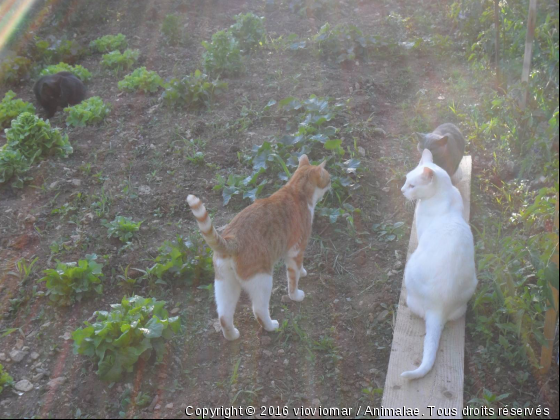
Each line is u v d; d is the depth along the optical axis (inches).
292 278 100.7
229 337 95.9
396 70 165.3
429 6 207.2
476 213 118.6
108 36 187.5
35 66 175.8
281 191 99.3
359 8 209.0
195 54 181.3
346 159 129.9
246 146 136.6
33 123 134.6
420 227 100.5
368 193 122.9
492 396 87.1
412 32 189.0
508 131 135.8
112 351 91.7
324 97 147.2
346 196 121.6
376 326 99.2
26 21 197.9
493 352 93.7
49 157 135.2
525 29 142.6
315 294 105.0
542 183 120.3
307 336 98.1
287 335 97.7
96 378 92.0
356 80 158.2
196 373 93.3
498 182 126.6
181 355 95.5
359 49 172.2
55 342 98.0
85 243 114.4
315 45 176.2
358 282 106.8
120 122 147.4
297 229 97.7
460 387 86.7
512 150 132.1
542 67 126.3
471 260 93.4
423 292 92.4
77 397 90.0
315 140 130.2
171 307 103.0
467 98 150.8
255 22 180.2
